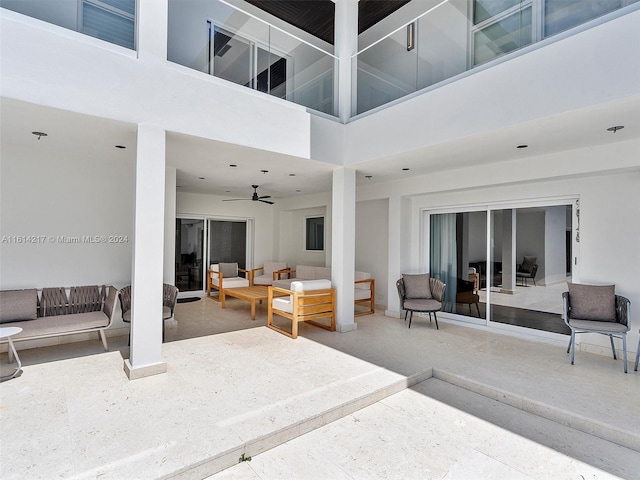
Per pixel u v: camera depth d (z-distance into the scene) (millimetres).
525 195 4977
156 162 3396
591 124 3297
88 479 1974
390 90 5152
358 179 6250
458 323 5863
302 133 4633
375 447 2490
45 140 3889
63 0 3275
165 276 5457
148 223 3377
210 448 2268
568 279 4656
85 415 2656
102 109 3084
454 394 3365
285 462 2316
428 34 5027
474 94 3641
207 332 5137
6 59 2646
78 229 4637
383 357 4094
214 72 4836
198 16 4742
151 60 3369
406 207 6461
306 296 4910
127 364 3453
